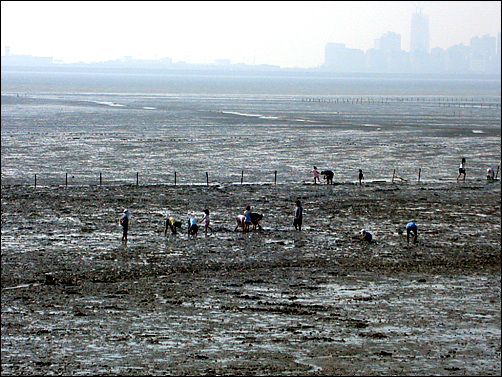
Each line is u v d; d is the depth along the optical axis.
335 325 51.84
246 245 78.94
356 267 70.19
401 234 86.31
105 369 42.59
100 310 54.47
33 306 55.00
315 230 88.06
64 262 69.38
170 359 44.44
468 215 99.94
